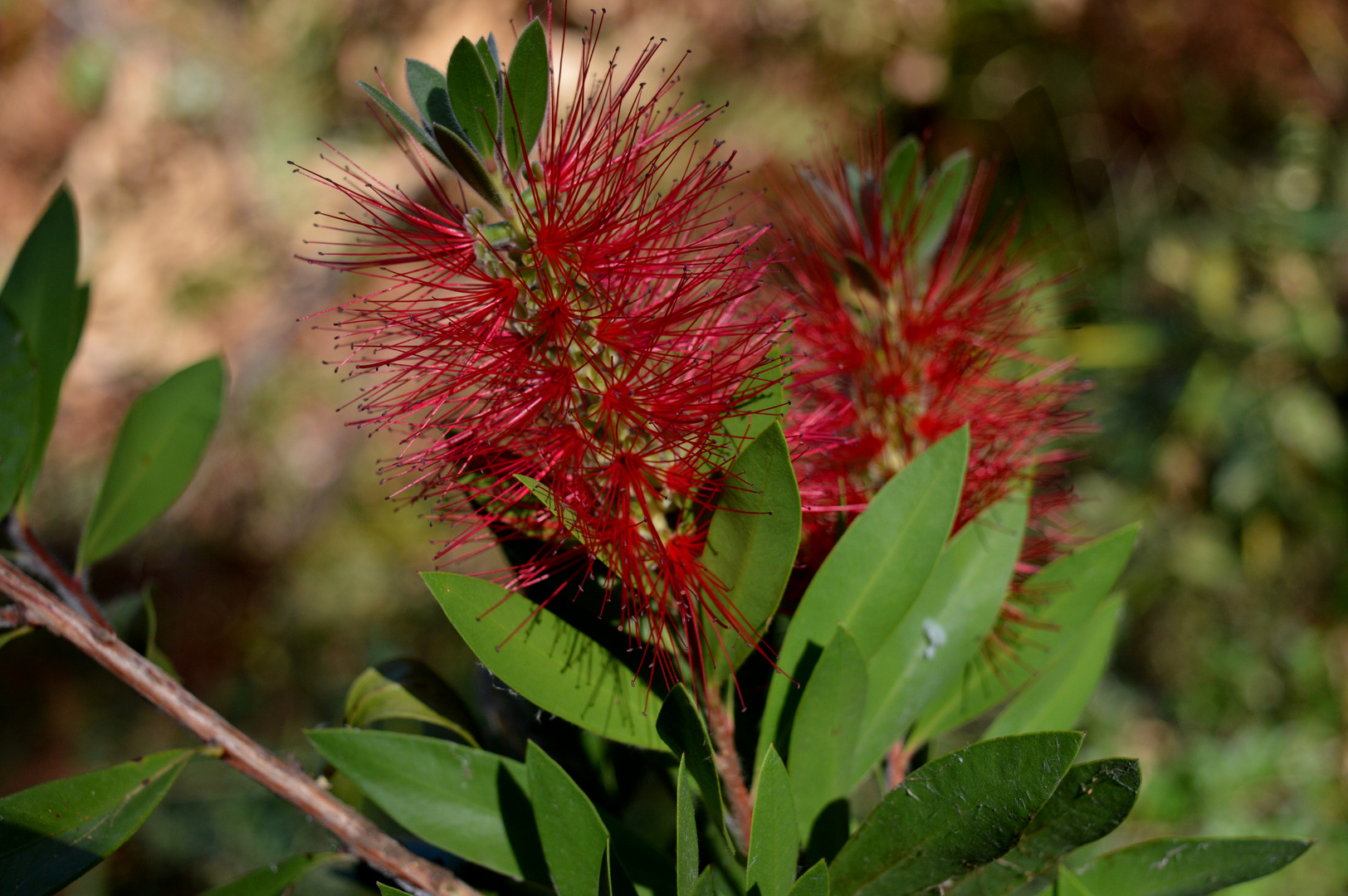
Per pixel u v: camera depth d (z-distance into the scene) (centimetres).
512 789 38
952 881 35
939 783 35
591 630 37
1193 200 123
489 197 35
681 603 36
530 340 36
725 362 36
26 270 42
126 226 143
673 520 37
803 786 37
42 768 111
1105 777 35
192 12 142
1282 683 103
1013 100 122
